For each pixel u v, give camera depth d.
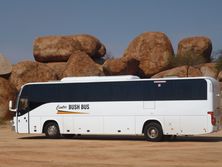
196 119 29.67
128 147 27.27
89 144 29.25
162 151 25.00
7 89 52.50
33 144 29.38
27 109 34.19
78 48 62.22
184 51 64.06
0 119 51.00
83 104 32.66
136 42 61.25
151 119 30.73
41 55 61.94
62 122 33.22
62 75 58.16
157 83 30.80
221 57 62.09
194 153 23.97
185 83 30.09
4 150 25.80
